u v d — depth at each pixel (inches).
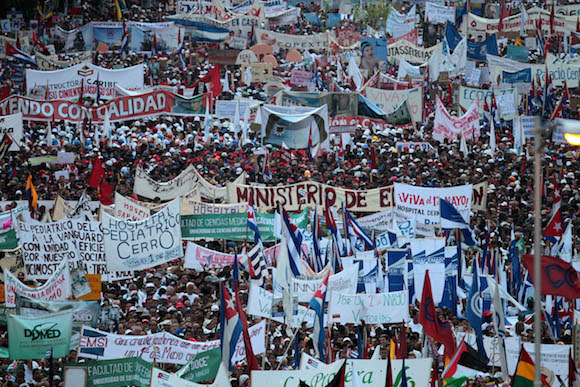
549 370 1190.9
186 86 3073.3
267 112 2198.6
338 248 1561.3
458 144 2437.3
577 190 2154.3
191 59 3331.7
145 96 2464.3
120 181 2044.8
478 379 1216.8
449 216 1656.0
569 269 1259.8
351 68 3137.3
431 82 3196.4
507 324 1477.6
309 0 4623.5
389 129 2518.5
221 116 2509.8
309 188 1813.5
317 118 2204.7
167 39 3580.2
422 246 1465.3
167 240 1432.1
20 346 1143.0
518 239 1708.9
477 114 2452.0
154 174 2092.8
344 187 2063.2
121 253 1416.1
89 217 1615.4
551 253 1617.9
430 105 2933.1
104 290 1507.1
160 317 1429.6
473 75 3164.4
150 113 2475.4
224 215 1517.0
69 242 1419.8
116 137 2386.8
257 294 1277.1
